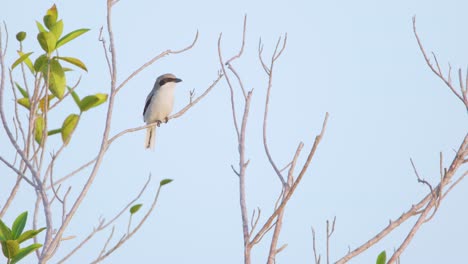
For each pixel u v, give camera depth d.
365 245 8.52
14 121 10.05
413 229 8.56
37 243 9.63
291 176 9.05
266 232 8.27
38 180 9.41
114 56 10.06
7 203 9.82
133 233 9.81
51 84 10.65
